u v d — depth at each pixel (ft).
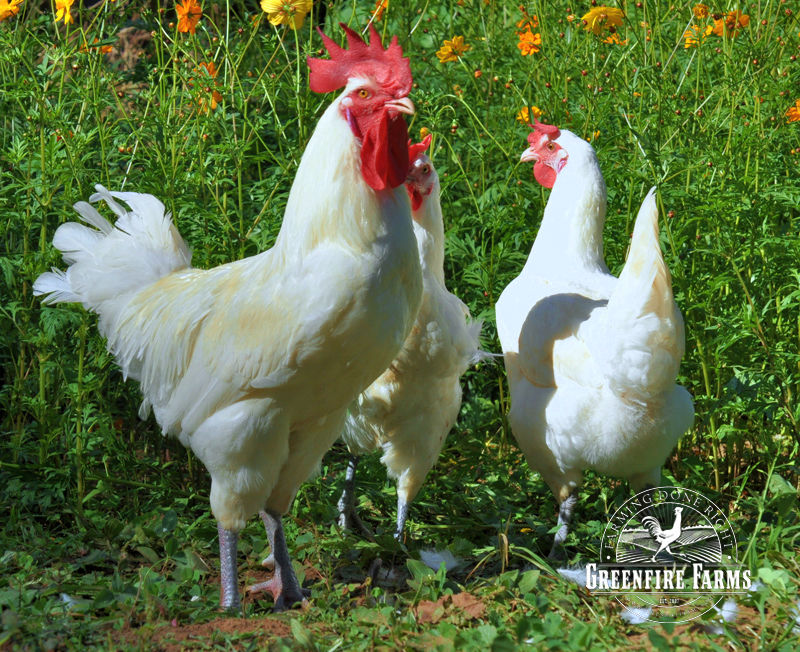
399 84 13.04
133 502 19.53
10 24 21.04
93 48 19.08
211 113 19.77
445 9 31.81
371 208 13.28
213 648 13.21
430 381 17.30
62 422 18.45
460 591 15.94
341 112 13.29
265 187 20.89
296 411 14.32
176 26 21.54
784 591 14.49
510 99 26.45
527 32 24.64
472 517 20.12
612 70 23.15
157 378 15.53
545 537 19.27
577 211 19.04
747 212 19.39
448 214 24.39
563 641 12.80
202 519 18.47
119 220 17.13
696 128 22.58
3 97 19.88
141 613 14.43
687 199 20.21
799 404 19.57
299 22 19.98
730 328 18.57
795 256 18.92
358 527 19.39
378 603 14.83
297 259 13.39
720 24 22.27
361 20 29.76
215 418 14.15
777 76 22.86
